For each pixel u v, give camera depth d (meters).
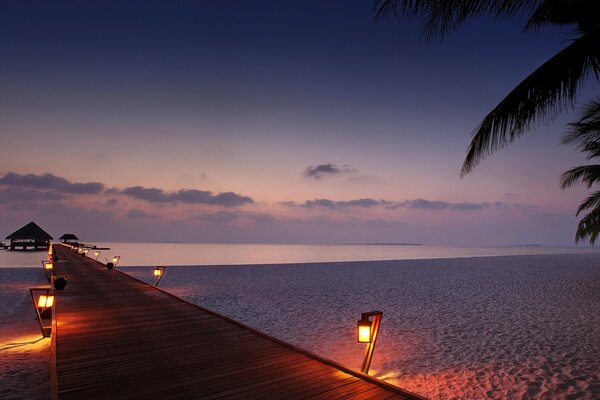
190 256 76.19
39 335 8.68
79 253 34.16
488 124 4.85
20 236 64.50
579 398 5.77
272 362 4.81
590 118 9.87
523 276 25.44
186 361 4.83
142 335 6.09
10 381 5.75
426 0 4.26
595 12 4.87
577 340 9.07
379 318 5.10
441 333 9.76
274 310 12.66
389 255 88.94
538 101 4.50
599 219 16.78
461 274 26.83
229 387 4.02
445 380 6.50
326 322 10.87
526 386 6.23
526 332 9.88
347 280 22.31
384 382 4.04
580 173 14.69
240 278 22.61
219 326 6.73
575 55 4.24
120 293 10.80
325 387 4.03
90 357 4.96
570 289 18.64
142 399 3.71
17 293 15.52
